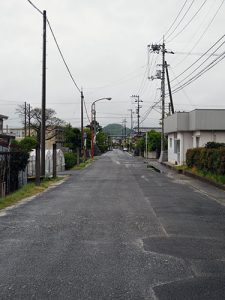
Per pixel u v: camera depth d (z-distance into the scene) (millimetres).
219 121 31359
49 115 79000
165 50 43281
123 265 6129
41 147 23562
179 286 5219
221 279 5512
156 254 6777
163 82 44562
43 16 22797
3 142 20609
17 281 5395
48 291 5023
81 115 51906
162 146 46844
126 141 161250
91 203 13078
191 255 6734
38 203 13156
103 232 8484
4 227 9016
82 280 5430
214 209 11930
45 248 7129
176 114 34844
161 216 10547
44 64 23141
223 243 7605
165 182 21531
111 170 33844
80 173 30078
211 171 21875
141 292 4992
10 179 17500
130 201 13602
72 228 8898
